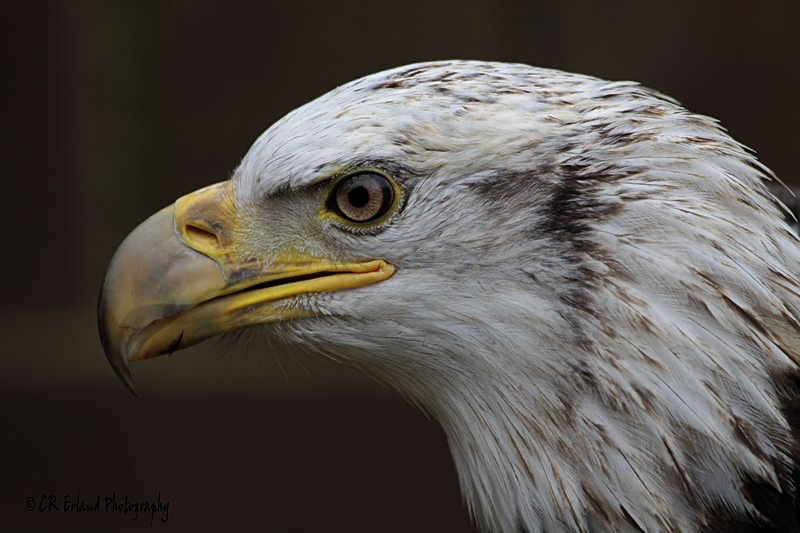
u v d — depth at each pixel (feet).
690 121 8.96
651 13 13.20
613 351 8.92
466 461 9.03
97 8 14.19
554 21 13.39
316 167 8.96
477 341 8.97
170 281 9.02
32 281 14.25
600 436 8.93
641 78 13.29
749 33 12.95
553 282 8.94
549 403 8.95
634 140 8.95
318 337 9.02
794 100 12.85
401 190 8.96
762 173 8.97
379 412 12.09
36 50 14.20
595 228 8.93
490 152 8.94
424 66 8.98
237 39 14.16
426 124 8.95
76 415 12.55
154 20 14.25
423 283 8.97
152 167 14.46
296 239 9.00
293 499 11.91
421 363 9.00
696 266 8.91
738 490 8.92
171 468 12.18
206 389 12.41
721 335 8.91
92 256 14.33
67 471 12.37
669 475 8.92
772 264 8.92
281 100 14.15
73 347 13.34
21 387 12.80
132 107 14.34
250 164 9.02
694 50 13.14
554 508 8.96
